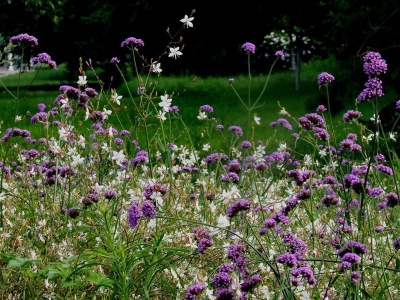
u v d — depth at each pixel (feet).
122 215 5.80
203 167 8.11
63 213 6.23
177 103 28.89
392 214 6.67
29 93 38.68
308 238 5.69
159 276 5.23
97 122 6.98
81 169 6.68
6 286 5.29
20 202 6.95
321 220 6.25
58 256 5.65
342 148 6.25
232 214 4.88
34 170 7.73
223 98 30.76
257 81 37.29
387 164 8.71
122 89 35.94
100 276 4.98
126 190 6.64
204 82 37.70
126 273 4.83
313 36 33.37
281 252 4.94
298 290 4.87
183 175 7.52
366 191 5.28
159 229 5.75
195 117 23.53
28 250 5.74
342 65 16.03
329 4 29.89
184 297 4.82
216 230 5.66
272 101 28.53
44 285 5.36
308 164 7.09
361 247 4.64
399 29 14.74
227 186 7.73
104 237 5.34
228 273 4.42
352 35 15.49
